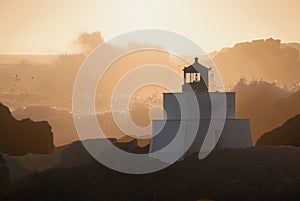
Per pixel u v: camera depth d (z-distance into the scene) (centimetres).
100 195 8331
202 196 8162
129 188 8406
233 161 8719
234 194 8138
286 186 8188
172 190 8300
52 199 8369
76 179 8669
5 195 8556
